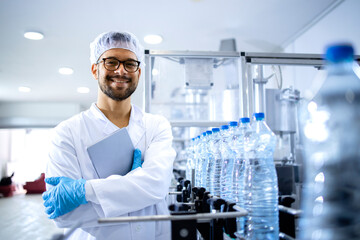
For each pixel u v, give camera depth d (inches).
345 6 94.1
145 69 59.2
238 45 138.5
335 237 20.8
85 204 35.5
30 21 111.3
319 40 109.0
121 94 42.4
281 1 99.5
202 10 105.6
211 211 32.4
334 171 24.2
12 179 296.8
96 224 35.9
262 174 32.9
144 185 36.0
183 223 24.1
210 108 78.7
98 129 43.1
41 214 163.9
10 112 262.7
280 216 27.5
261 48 141.6
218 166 40.4
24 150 319.9
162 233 40.6
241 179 34.1
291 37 128.4
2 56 146.6
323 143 26.3
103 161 38.6
